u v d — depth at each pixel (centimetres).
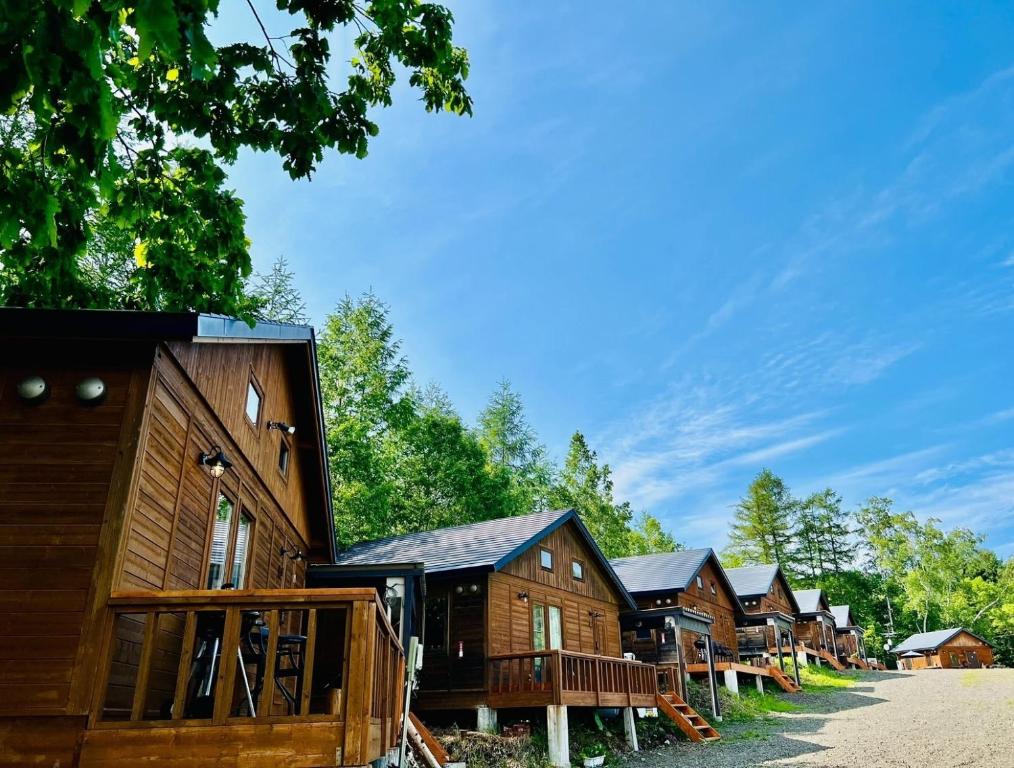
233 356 888
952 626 6438
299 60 593
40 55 320
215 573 834
